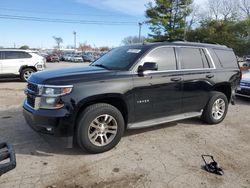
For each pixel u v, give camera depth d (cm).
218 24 3938
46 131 391
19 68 1297
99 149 420
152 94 470
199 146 469
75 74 414
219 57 596
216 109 596
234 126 596
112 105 442
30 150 430
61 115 380
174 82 498
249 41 3906
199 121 620
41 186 329
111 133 432
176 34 3344
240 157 429
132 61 459
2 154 283
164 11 3362
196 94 543
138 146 459
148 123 478
